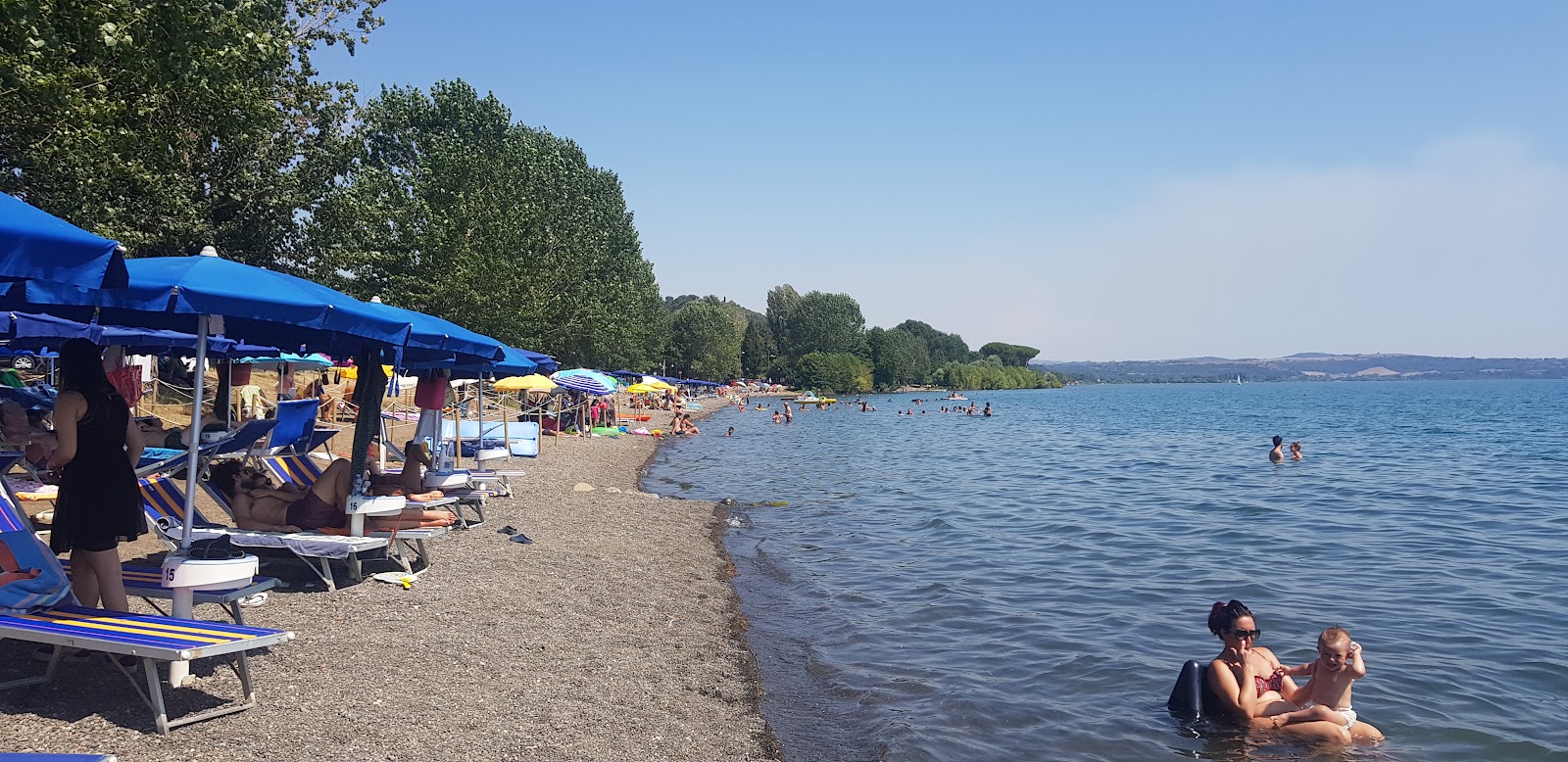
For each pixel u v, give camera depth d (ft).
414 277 131.75
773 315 553.23
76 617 18.92
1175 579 44.19
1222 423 231.30
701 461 120.37
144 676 21.22
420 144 183.52
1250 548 53.06
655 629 33.63
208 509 40.47
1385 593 40.93
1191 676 26.61
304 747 18.75
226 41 40.27
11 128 49.37
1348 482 90.68
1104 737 24.84
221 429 48.85
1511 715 25.88
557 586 37.29
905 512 70.69
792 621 37.52
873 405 375.66
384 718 21.06
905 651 32.99
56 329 37.47
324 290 26.50
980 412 307.99
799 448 146.82
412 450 37.76
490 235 138.31
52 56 37.29
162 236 76.64
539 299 146.41
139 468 33.35
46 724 18.25
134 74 47.70
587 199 203.21
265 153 91.09
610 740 22.34
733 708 26.32
